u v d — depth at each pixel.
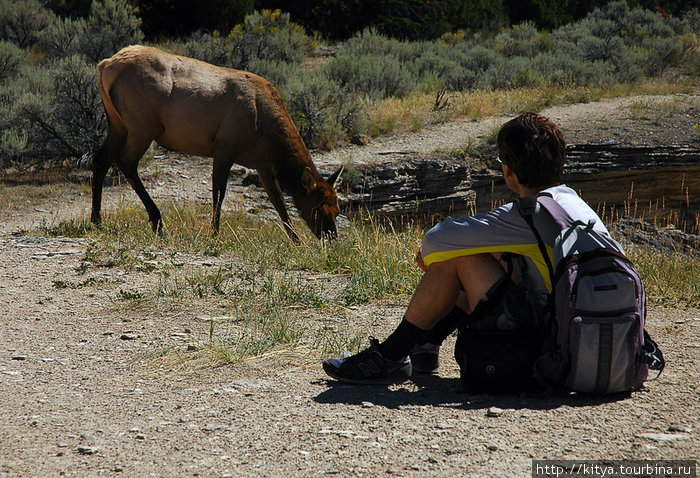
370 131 18.06
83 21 23.42
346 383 3.35
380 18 42.06
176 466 2.37
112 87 8.71
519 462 2.33
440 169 15.21
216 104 8.89
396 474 2.26
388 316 4.87
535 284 2.94
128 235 8.27
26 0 26.45
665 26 38.28
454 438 2.57
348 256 6.77
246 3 36.16
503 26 48.12
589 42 29.69
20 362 3.80
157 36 34.16
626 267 2.75
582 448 2.44
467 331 3.06
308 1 40.94
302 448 2.51
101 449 2.54
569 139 17.95
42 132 14.76
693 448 2.42
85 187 13.12
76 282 5.92
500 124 18.91
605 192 17.62
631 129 18.95
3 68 19.59
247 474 2.29
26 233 8.63
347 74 23.16
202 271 6.30
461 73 25.12
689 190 17.94
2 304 5.16
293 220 12.16
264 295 5.40
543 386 3.04
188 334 4.33
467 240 2.92
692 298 5.50
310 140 16.91
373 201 14.41
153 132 8.90
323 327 4.52
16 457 2.47
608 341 2.70
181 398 3.15
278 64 23.70
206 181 14.23
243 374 3.53
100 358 3.86
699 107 21.56
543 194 2.99
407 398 3.11
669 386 3.16
